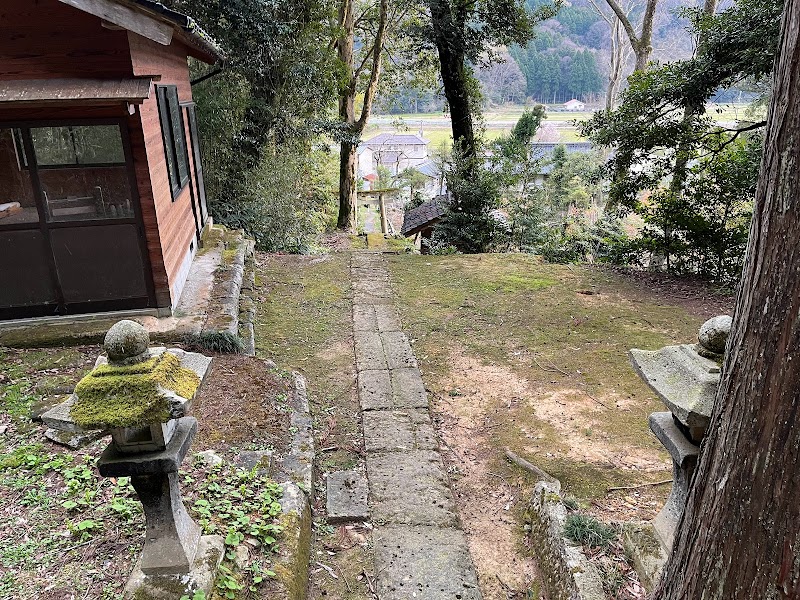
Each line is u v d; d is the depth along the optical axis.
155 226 4.70
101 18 3.85
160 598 2.12
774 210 1.26
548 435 4.13
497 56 12.48
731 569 1.36
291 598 2.43
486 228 10.62
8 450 3.22
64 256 4.61
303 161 11.45
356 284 7.64
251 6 8.67
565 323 6.32
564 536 2.80
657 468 3.68
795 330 1.18
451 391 4.86
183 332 4.68
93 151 4.42
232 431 3.64
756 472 1.28
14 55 4.01
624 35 19.05
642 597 2.39
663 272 8.38
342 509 3.37
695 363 2.23
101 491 2.88
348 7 13.77
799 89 1.20
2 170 4.34
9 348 4.38
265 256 8.87
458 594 2.82
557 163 13.74
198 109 9.10
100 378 1.83
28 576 2.33
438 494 3.55
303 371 5.14
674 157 7.77
